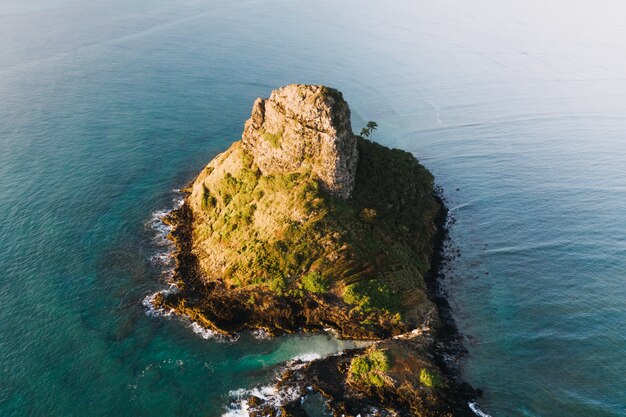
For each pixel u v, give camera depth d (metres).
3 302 81.31
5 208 104.88
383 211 93.50
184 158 132.62
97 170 123.06
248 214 90.81
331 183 87.56
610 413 66.56
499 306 86.94
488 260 99.50
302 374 71.19
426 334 77.75
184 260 92.06
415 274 87.06
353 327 78.12
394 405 66.88
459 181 133.62
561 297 89.19
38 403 65.44
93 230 100.50
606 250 101.94
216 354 74.44
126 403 66.31
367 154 103.94
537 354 76.50
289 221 85.44
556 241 105.56
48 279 86.94
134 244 97.12
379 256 84.00
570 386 70.94
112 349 74.25
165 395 67.69
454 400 67.81
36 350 73.12
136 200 111.81
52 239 96.94
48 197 110.06
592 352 76.94
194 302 83.00
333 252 81.81
